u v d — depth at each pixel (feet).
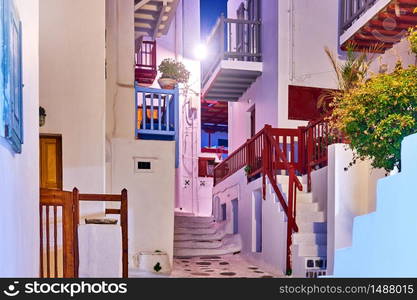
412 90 17.06
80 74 26.50
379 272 14.58
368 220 15.35
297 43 41.16
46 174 25.99
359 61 34.09
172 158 32.60
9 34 9.62
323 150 31.12
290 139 37.32
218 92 50.19
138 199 31.73
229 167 45.57
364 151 19.57
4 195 9.52
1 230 9.12
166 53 53.16
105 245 19.21
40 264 18.25
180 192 52.85
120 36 34.63
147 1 36.22
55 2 26.48
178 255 37.29
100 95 26.58
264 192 33.73
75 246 19.02
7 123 9.30
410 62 35.42
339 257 17.16
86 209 26.02
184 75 40.40
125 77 34.50
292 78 40.73
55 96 26.14
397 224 13.74
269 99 42.34
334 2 42.14
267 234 32.83
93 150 26.30
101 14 26.91
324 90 41.14
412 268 12.91
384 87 17.56
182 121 53.31
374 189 24.20
